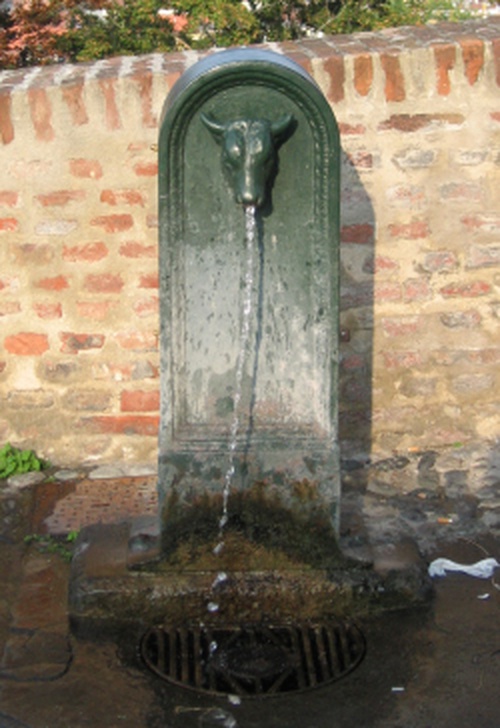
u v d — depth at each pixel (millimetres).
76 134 4164
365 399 4543
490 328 4504
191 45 10055
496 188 4324
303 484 3357
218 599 3359
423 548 3803
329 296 3297
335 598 3373
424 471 4402
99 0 10266
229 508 3377
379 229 4352
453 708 2928
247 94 3115
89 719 2887
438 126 4242
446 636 3271
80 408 4488
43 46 10234
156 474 4434
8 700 2963
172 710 2932
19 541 3908
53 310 4363
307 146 3180
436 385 4551
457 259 4406
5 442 4520
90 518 4059
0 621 3373
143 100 4145
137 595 3346
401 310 4449
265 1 10172
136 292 4355
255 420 3396
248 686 3041
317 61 4160
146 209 4258
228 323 3332
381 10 10492
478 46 4164
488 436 4633
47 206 4238
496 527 3951
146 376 4457
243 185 3068
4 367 4426
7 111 4113
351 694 3000
